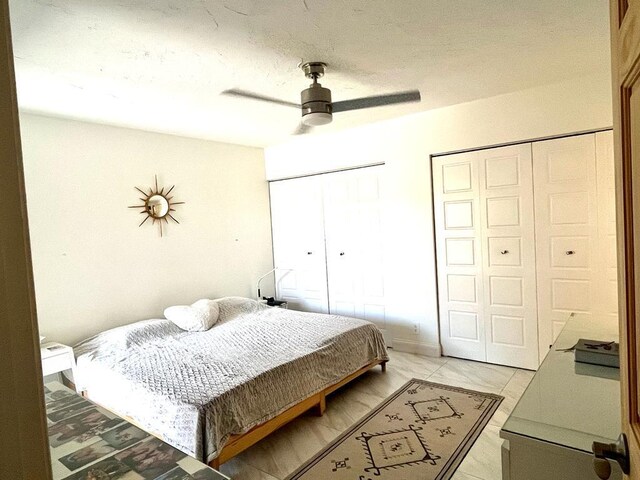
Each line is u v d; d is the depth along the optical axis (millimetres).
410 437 2574
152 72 2518
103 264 3625
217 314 3938
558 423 1204
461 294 3857
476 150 3668
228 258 4750
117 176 3748
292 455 2451
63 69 2398
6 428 431
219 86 2814
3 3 448
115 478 1071
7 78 447
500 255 3611
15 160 450
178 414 2170
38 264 3225
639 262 646
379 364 3779
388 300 4336
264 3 1783
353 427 2740
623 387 772
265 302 4906
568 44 2406
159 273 4059
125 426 1385
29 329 456
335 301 4801
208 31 2020
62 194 3377
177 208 4230
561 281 3326
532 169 3393
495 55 2535
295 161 4898
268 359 2787
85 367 2936
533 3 1912
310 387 2812
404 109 3730
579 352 1679
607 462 785
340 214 4656
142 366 2744
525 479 1157
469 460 2299
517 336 3584
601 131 3074
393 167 4141
